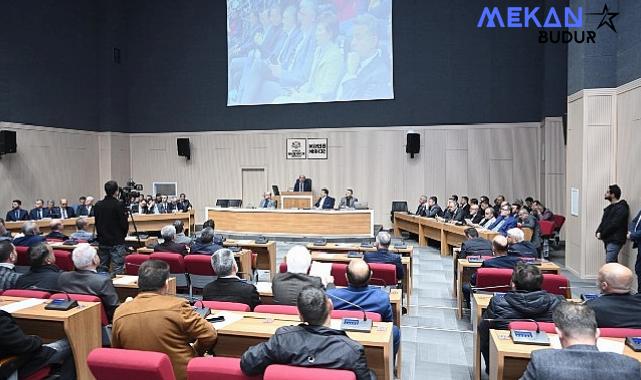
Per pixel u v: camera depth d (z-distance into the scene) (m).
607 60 7.84
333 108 14.85
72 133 14.77
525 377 2.02
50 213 12.29
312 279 3.85
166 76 16.28
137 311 2.65
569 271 8.65
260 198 15.57
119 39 16.27
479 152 13.94
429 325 5.62
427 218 11.41
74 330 3.22
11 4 12.82
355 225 11.73
